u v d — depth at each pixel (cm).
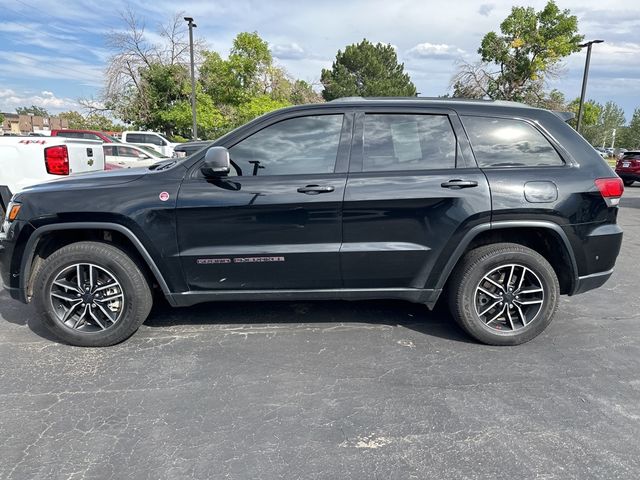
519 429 249
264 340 357
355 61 5288
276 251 329
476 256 337
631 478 214
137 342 354
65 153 593
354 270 336
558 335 369
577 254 336
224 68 2525
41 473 216
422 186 323
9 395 280
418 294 345
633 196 1449
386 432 247
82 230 344
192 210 322
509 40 2867
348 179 325
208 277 337
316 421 256
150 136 1967
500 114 340
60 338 350
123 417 259
